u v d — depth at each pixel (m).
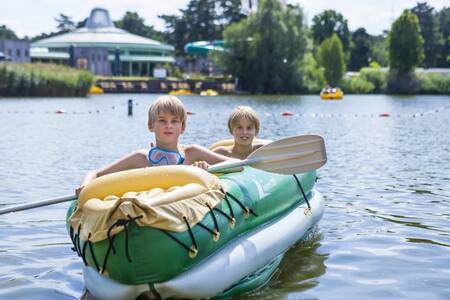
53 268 4.48
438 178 8.47
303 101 39.81
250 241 4.06
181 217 3.40
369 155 11.29
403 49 60.62
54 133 15.82
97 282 3.55
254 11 27.78
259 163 4.48
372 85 60.91
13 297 3.90
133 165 4.16
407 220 5.92
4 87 38.94
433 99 46.47
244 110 5.23
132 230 3.28
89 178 3.95
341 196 7.12
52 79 40.25
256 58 51.25
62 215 6.14
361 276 4.25
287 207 4.96
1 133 15.65
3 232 5.47
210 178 3.80
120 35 85.31
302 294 3.90
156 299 3.48
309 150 4.63
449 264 4.52
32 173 8.85
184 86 55.72
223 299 3.77
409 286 4.04
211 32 82.62
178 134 4.21
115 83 54.97
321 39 93.44
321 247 4.96
